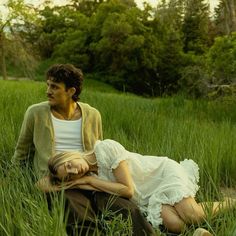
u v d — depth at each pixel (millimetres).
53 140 5395
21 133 5539
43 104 5520
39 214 3936
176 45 51312
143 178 4984
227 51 19781
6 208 4125
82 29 57125
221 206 4789
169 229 4703
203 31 58938
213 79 20094
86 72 55531
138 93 52688
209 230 4426
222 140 7426
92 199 4738
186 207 4676
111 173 4848
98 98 13539
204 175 5957
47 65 59062
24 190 4582
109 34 52094
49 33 67625
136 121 8789
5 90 14844
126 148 6812
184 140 7211
